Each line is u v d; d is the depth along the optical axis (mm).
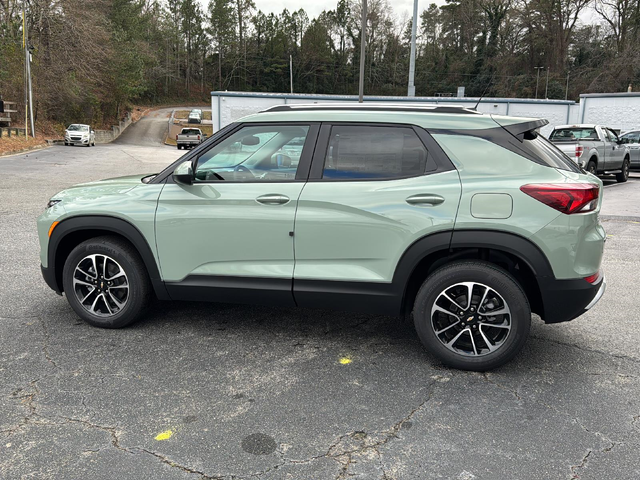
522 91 80375
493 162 3283
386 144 3451
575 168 3479
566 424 2795
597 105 29031
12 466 2385
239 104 29500
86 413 2850
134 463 2422
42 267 4125
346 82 115000
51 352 3625
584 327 4262
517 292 3221
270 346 3797
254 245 3604
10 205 10367
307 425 2770
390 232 3348
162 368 3416
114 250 3898
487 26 90750
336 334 4043
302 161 3564
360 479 2330
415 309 3424
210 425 2752
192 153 3785
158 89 110000
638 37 67688
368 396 3084
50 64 40125
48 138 36625
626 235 8148
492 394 3121
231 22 118688
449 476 2354
